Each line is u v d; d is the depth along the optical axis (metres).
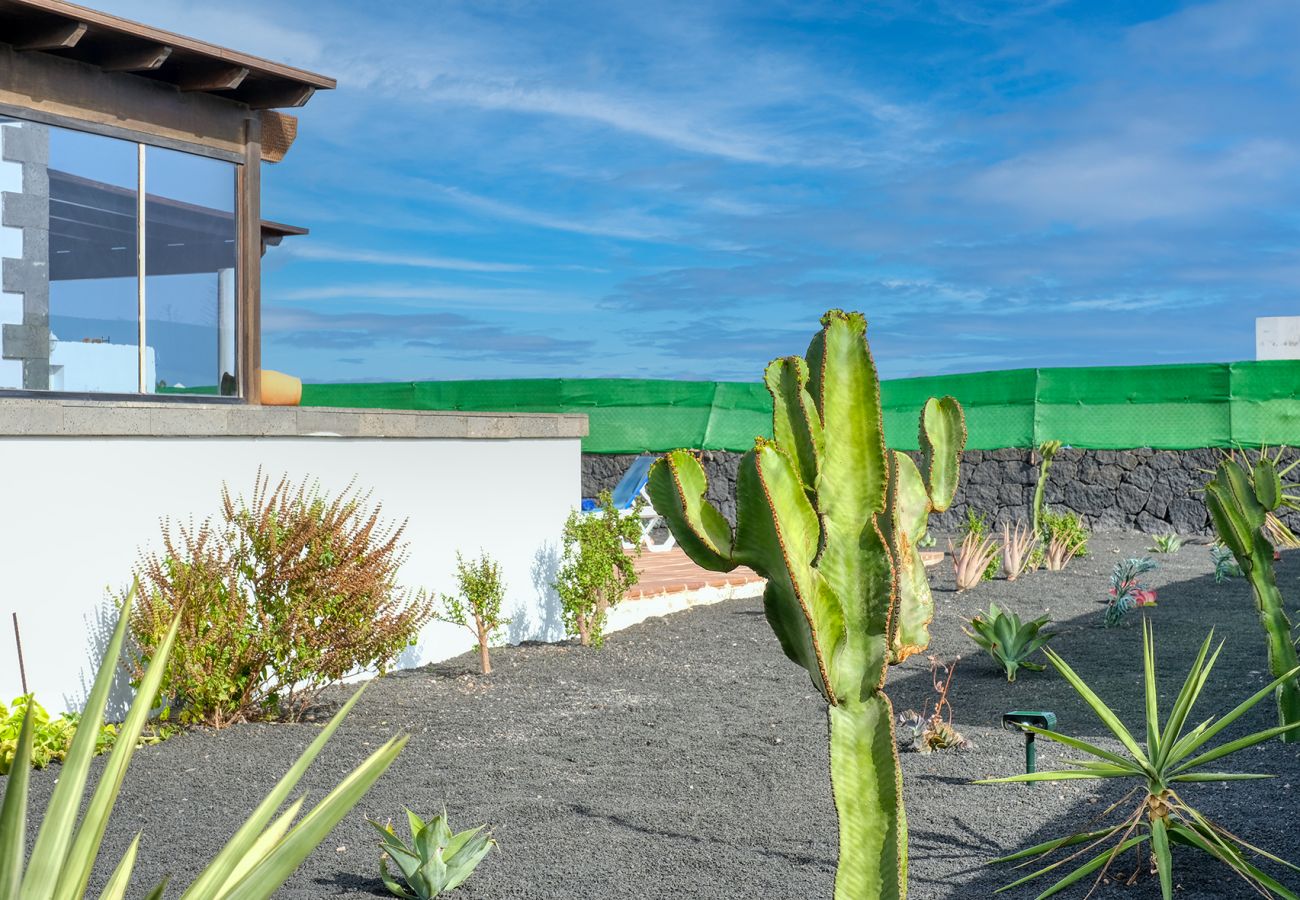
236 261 9.30
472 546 9.80
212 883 1.72
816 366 2.83
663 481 2.84
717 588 12.44
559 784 5.70
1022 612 11.03
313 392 21.02
